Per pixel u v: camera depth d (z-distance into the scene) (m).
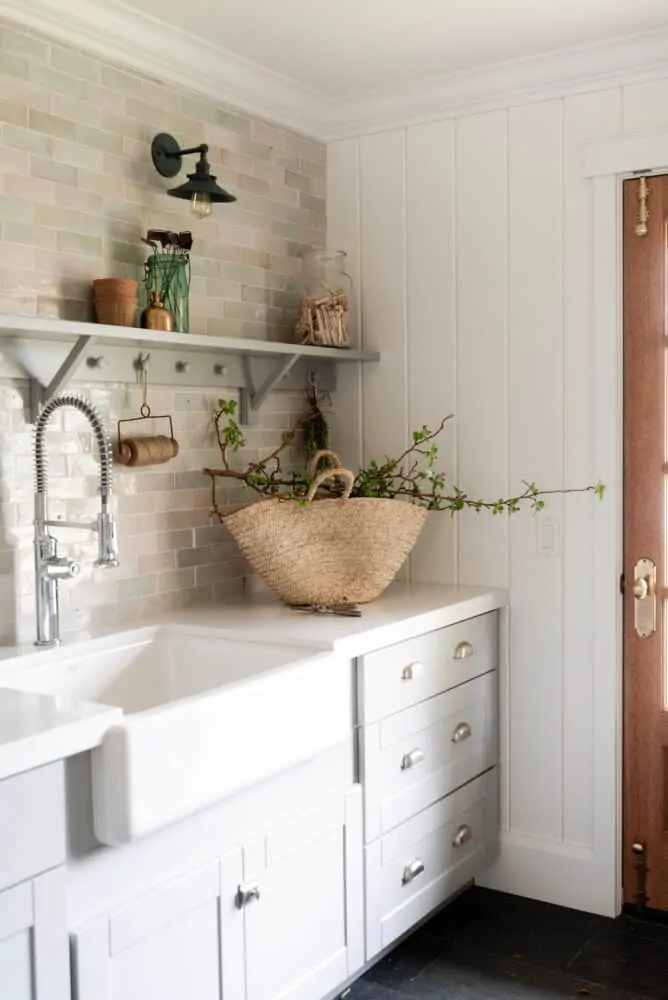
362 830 2.46
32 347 2.34
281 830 2.20
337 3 2.46
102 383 2.56
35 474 2.28
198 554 2.87
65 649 2.31
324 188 3.29
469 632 2.90
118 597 2.63
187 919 1.96
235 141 2.95
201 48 2.70
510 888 3.09
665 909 2.90
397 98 3.08
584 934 2.84
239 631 2.47
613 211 2.81
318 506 2.72
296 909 2.25
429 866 2.74
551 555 2.97
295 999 2.25
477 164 3.02
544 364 2.95
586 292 2.88
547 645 3.00
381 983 2.60
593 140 2.83
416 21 2.58
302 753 2.20
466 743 2.90
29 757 1.61
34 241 2.37
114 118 2.57
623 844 2.94
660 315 2.79
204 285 2.85
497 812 3.08
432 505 2.98
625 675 2.91
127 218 2.61
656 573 2.85
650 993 2.53
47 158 2.39
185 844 1.96
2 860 1.59
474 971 2.65
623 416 2.86
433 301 3.12
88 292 2.50
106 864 1.80
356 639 2.39
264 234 3.06
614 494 2.86
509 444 3.02
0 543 2.32
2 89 2.29
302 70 2.90
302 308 3.05
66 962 1.70
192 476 2.84
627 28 2.64
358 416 3.27
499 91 2.94
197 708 1.90
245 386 2.97
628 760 2.92
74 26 2.41
